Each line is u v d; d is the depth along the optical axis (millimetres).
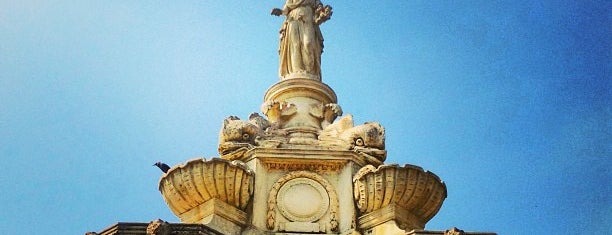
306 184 10461
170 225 8930
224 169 10023
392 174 10023
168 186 10141
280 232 10062
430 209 10352
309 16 12992
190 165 10008
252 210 10156
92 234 9188
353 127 11188
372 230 9961
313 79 12461
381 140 11023
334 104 12164
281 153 10555
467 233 8992
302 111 12016
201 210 10047
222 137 11031
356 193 10219
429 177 10195
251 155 10617
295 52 12734
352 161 10594
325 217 10242
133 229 8984
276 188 10367
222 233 9406
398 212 10016
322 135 11359
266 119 11797
